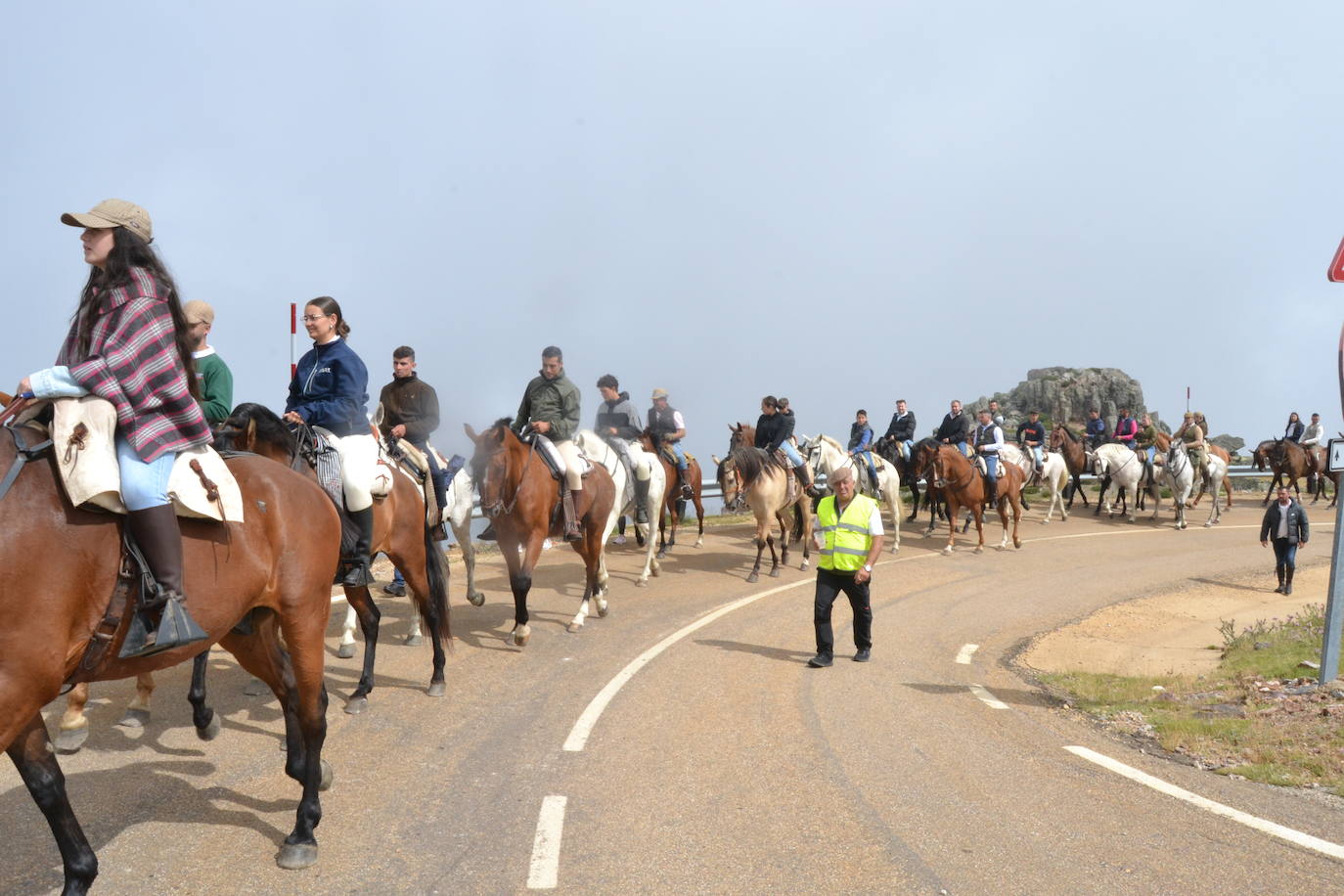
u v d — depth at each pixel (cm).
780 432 1619
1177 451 2353
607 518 1158
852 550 955
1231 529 2356
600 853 488
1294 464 2805
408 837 502
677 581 1492
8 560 340
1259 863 495
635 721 738
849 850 500
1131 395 5788
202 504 400
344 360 707
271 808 537
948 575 1639
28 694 349
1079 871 481
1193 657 1099
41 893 425
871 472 1875
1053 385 5806
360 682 769
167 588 380
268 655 496
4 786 554
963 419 2198
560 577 1470
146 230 399
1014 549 1984
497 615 1162
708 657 978
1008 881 466
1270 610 1404
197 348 686
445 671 882
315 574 482
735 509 1515
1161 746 728
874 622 1224
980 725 770
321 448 688
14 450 358
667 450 1642
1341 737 707
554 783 593
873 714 787
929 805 572
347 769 609
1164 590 1556
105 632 372
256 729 682
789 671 934
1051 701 878
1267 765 666
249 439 604
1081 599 1463
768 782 606
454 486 1096
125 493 370
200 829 503
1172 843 520
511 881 452
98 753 612
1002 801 583
